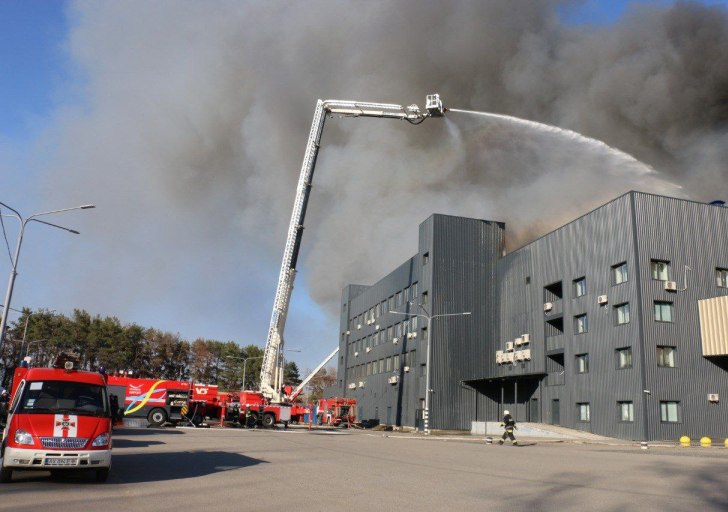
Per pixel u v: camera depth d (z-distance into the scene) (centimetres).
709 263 4197
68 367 1416
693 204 4288
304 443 2964
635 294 3997
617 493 1247
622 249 4166
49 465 1227
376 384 7406
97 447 1270
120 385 4141
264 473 1542
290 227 4112
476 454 2462
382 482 1412
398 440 3722
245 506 1020
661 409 3841
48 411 1297
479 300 5922
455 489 1303
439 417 5550
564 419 4631
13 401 1377
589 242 4534
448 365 5684
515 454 2492
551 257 5025
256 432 3900
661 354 3925
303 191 4075
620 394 4031
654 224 4138
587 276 4512
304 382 6284
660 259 4078
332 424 6284
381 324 7506
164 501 1055
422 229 6278
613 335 4166
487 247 6097
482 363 5772
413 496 1185
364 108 4006
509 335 5644
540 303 5131
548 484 1404
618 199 4259
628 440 3897
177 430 3725
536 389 5091
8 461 1223
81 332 9462
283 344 4422
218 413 4522
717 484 1404
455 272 5928
